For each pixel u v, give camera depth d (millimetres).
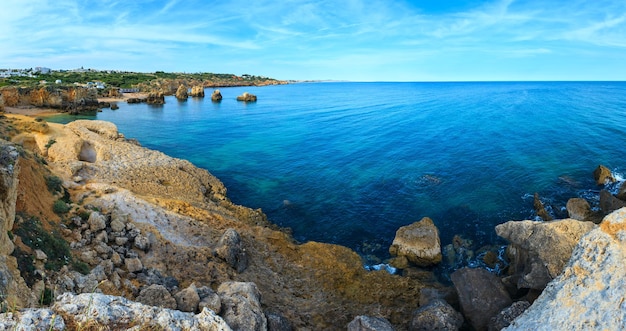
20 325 7062
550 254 14109
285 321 14156
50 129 35031
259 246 21844
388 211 30000
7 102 82750
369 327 12859
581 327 8852
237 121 80125
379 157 46000
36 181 17656
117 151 35906
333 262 21188
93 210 18938
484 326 14023
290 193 34406
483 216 28078
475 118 76500
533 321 9766
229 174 40125
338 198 32938
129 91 148875
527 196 31031
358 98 148000
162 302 11406
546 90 170875
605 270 9469
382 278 19891
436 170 39406
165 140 58031
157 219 20984
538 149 45438
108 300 8445
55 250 13719
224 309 12328
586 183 33156
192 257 18359
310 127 71125
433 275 21672
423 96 154000
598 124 60062
